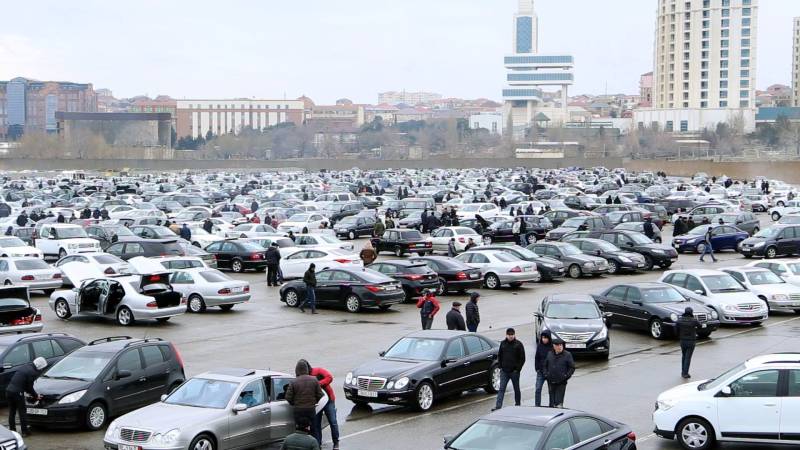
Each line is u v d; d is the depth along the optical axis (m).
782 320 33.25
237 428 17.06
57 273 38.88
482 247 42.97
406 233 52.34
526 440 13.21
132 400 20.02
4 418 20.72
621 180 121.06
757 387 16.80
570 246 45.44
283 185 108.62
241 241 47.50
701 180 127.00
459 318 24.64
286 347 28.25
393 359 21.31
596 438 13.85
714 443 17.05
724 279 32.53
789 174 157.75
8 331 25.58
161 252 45.06
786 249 49.97
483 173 147.12
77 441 18.59
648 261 46.62
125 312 31.64
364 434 18.77
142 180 128.62
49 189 102.19
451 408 20.97
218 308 36.09
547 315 27.08
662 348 28.19
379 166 185.38
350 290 35.00
